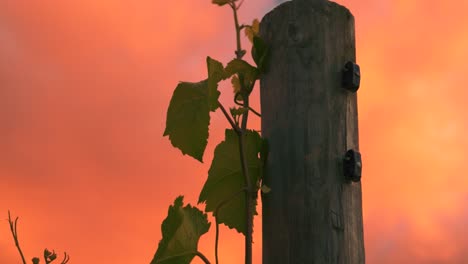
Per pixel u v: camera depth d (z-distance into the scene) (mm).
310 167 1733
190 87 1791
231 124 1753
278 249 1732
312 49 1797
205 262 1642
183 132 1790
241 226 1847
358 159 1761
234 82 1889
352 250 1734
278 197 1752
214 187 1846
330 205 1718
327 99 1775
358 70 1817
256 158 1814
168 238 1623
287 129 1770
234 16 1872
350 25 1875
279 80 1806
